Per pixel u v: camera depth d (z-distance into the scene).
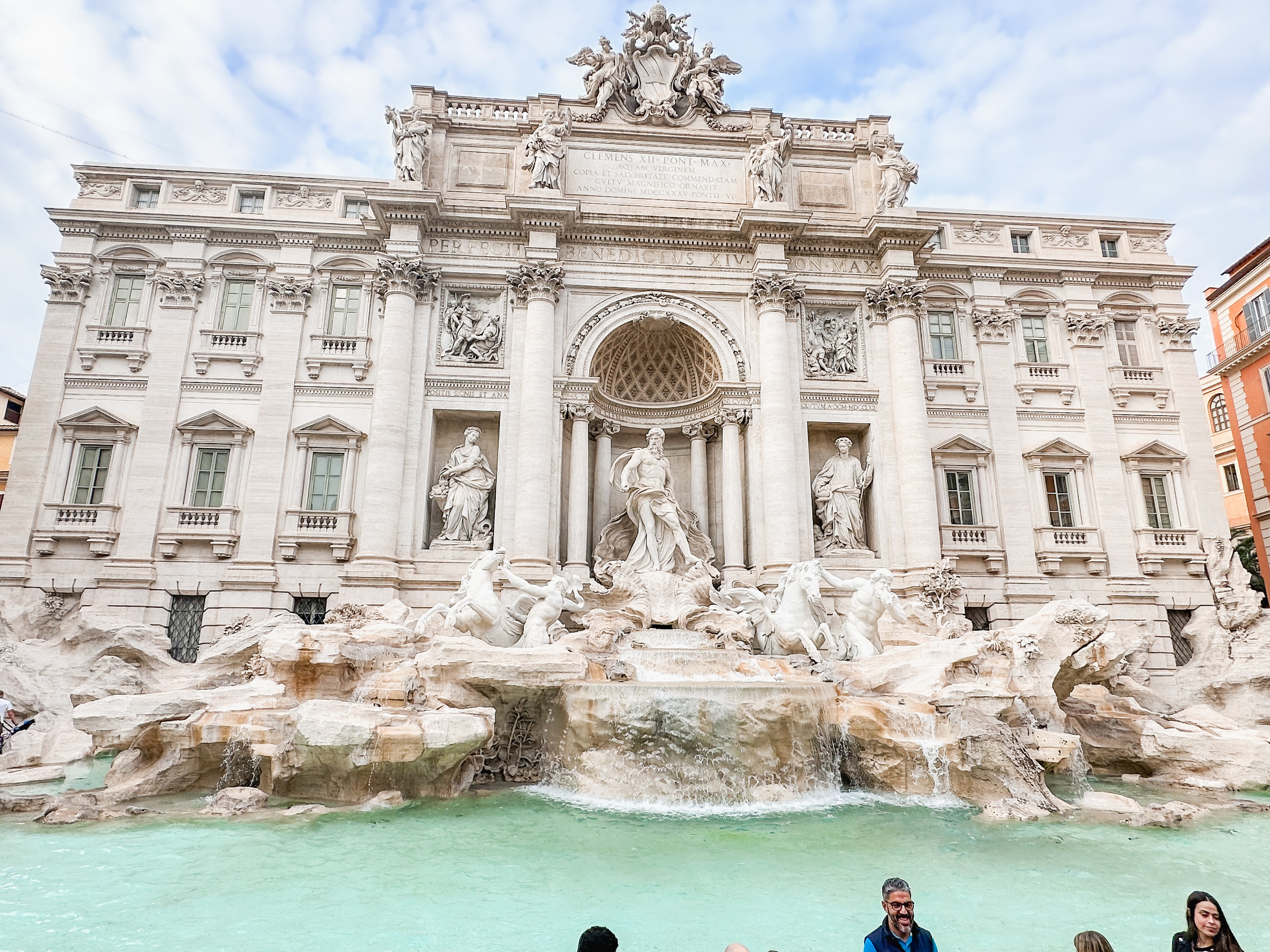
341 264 30.12
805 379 29.83
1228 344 36.78
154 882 10.09
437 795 15.25
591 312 29.45
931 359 31.17
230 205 30.39
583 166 30.97
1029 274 32.75
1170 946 8.16
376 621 21.98
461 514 27.58
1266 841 12.64
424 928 8.62
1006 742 15.28
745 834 12.77
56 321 28.52
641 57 32.56
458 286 29.50
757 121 32.12
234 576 26.55
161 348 28.58
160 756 15.92
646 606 24.52
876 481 29.09
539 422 27.34
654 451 27.36
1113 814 14.30
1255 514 35.19
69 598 26.48
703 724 15.50
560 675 17.19
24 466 27.12
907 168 31.25
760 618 23.56
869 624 21.19
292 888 9.94
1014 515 30.05
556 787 16.41
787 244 30.53
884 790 15.88
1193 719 20.48
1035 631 20.02
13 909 9.08
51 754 18.14
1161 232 34.16
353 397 28.92
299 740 14.14
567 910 9.19
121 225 29.44
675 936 8.37
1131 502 30.91
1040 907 9.38
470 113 31.50
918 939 5.87
